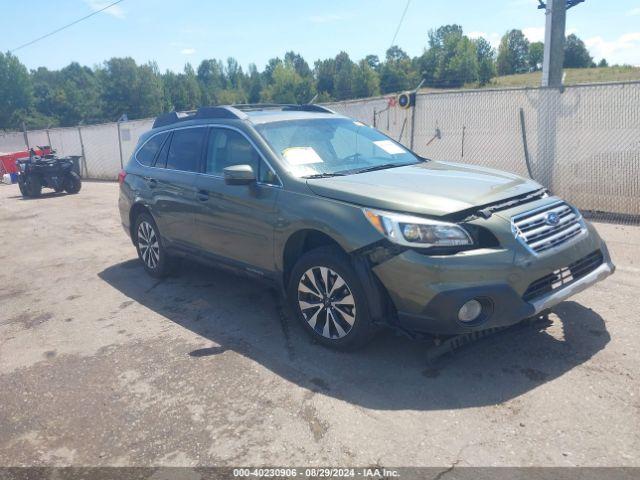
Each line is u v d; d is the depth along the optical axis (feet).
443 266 11.00
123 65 340.18
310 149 15.25
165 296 18.61
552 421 10.03
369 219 11.91
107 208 41.24
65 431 10.89
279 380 12.21
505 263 11.05
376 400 11.12
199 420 10.88
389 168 15.08
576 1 31.63
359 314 12.32
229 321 15.93
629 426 9.74
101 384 12.65
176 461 9.68
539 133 30.42
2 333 16.46
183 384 12.35
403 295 11.49
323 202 12.92
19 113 319.27
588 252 12.39
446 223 11.27
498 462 9.04
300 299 13.79
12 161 70.74
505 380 11.55
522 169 31.68
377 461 9.27
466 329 11.15
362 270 11.99
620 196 27.81
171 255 19.31
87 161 71.26
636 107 26.81
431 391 11.32
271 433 10.26
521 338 13.32
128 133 63.21
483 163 33.24
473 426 10.05
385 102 37.35
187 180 17.33
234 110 16.76
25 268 24.22
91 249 27.14
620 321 13.91
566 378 11.43
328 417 10.64
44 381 13.03
